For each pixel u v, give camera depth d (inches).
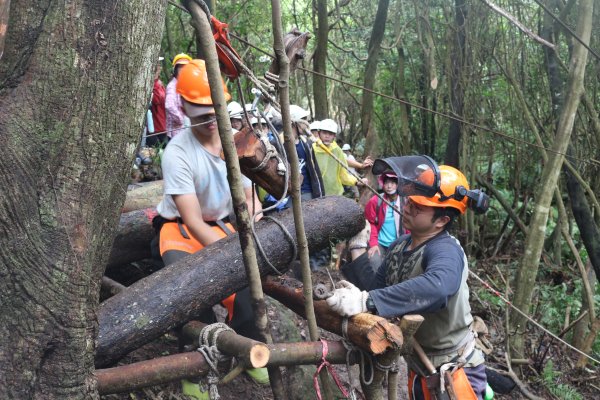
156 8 82.4
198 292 113.9
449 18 339.9
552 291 302.7
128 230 157.5
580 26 219.5
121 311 108.2
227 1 393.1
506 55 319.0
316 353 97.8
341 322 99.1
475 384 109.1
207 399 124.0
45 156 75.4
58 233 75.9
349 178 221.3
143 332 108.7
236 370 95.7
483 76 336.8
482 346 123.6
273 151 109.0
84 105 76.7
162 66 358.6
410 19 363.3
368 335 93.3
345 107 483.8
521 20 320.5
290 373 147.9
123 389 94.7
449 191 105.4
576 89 220.1
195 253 120.6
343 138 474.3
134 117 81.4
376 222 210.7
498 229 377.4
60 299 76.4
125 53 78.8
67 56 76.0
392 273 111.3
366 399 102.5
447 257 101.4
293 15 432.1
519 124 345.7
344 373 161.9
